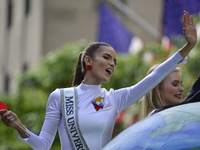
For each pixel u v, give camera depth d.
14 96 29.73
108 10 31.80
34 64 36.84
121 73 26.84
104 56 10.02
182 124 7.98
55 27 36.72
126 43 31.42
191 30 9.84
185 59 9.97
